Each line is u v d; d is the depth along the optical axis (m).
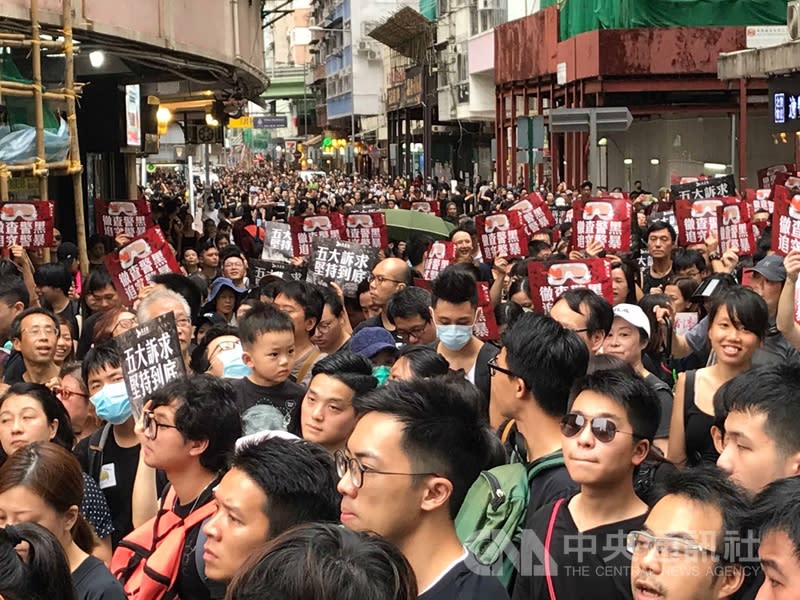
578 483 3.04
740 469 2.97
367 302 7.06
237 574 1.90
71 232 13.98
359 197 27.22
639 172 26.56
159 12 9.91
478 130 39.94
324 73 62.19
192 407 3.39
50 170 8.63
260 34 15.25
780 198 6.38
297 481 2.76
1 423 3.91
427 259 8.24
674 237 8.39
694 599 2.51
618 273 6.39
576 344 3.44
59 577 2.56
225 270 8.38
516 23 28.38
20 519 3.03
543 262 6.06
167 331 4.12
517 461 3.83
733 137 22.39
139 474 3.99
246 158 78.25
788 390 2.95
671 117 25.19
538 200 10.64
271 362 4.61
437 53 37.84
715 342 4.24
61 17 8.34
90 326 6.30
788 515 2.18
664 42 22.33
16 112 8.38
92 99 13.17
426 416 2.55
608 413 2.97
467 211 21.38
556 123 12.87
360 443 2.56
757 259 8.49
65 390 4.58
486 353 5.06
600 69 22.38
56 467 3.07
